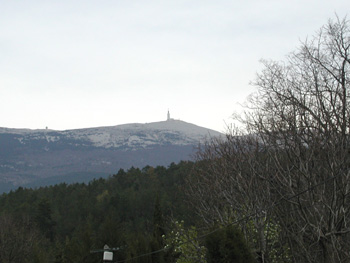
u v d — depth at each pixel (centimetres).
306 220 3747
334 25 4772
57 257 10050
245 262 3834
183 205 8338
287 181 4056
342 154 3759
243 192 4744
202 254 4922
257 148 4741
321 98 4378
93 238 10250
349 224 4019
